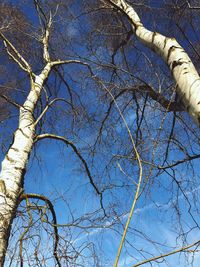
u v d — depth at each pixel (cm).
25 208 275
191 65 299
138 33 418
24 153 347
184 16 507
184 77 285
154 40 362
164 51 334
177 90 293
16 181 316
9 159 335
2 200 289
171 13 520
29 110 407
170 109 390
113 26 575
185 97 275
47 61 526
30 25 592
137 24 436
